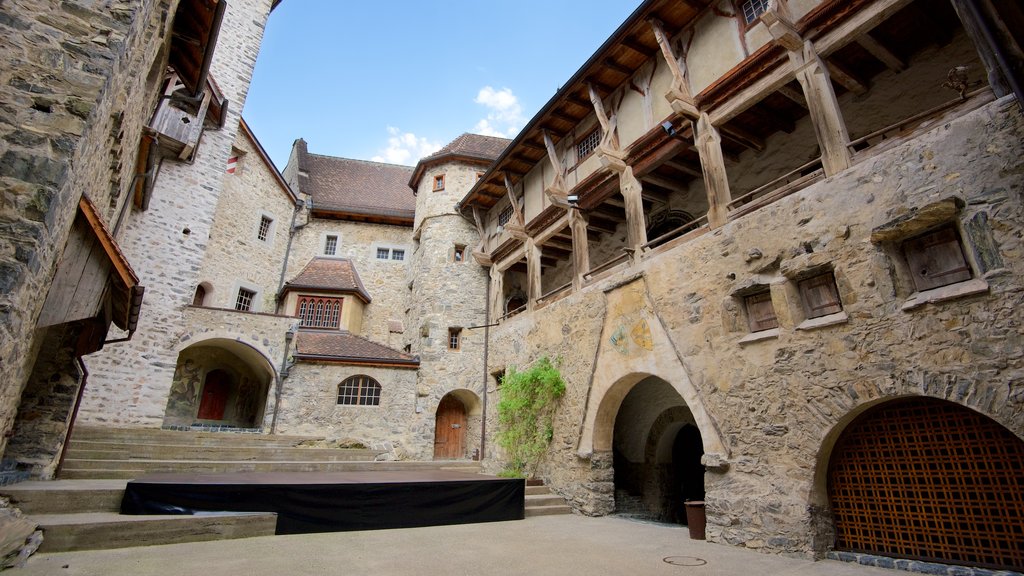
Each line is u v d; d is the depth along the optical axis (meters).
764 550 5.75
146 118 9.10
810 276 6.02
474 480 7.82
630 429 10.66
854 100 7.82
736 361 6.61
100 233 5.21
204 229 13.58
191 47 8.84
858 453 5.59
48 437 6.70
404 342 18.27
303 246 19.88
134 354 11.74
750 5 7.86
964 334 4.57
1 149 3.71
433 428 14.79
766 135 9.05
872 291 5.29
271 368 13.75
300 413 13.70
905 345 4.95
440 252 16.77
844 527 5.56
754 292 6.62
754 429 6.21
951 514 4.87
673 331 7.68
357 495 6.68
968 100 4.97
